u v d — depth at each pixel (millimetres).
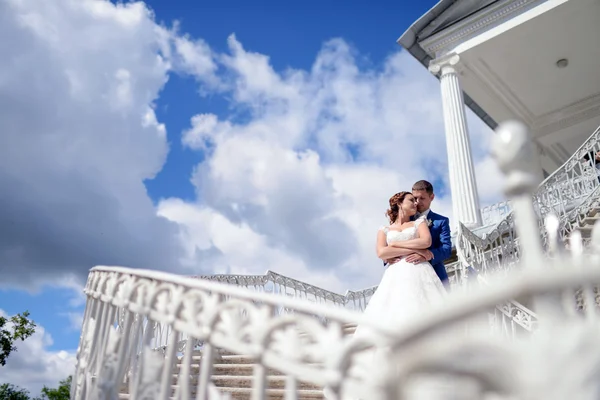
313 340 1907
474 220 14125
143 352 2787
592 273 1018
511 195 1172
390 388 1243
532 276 1043
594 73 18484
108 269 4094
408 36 17734
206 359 2260
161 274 3027
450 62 16703
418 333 1176
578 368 1004
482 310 1104
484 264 9102
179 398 2402
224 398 2131
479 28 16562
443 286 4395
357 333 3600
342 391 1627
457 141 15398
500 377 1056
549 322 1055
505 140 1162
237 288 2311
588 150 10930
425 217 4547
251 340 2043
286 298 2012
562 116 20750
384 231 4516
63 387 37125
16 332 17672
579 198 10445
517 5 15859
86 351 4051
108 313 3660
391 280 4090
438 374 1141
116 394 3064
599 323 1054
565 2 14984
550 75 18578
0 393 26000
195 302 2512
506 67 17953
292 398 1796
